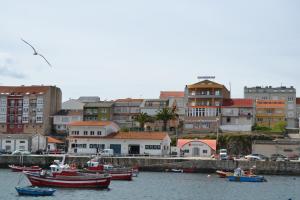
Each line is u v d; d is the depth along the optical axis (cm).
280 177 12938
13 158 14712
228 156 14738
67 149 17800
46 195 8731
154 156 15238
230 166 13650
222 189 10162
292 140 16350
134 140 16100
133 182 11144
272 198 9031
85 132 16688
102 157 14250
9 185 10275
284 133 18888
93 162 12262
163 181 11444
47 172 10062
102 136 16475
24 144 17888
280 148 16125
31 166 14112
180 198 8794
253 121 19900
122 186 10306
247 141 17188
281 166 13450
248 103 19938
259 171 13525
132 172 12056
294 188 10538
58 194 8919
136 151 16100
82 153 16362
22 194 8794
